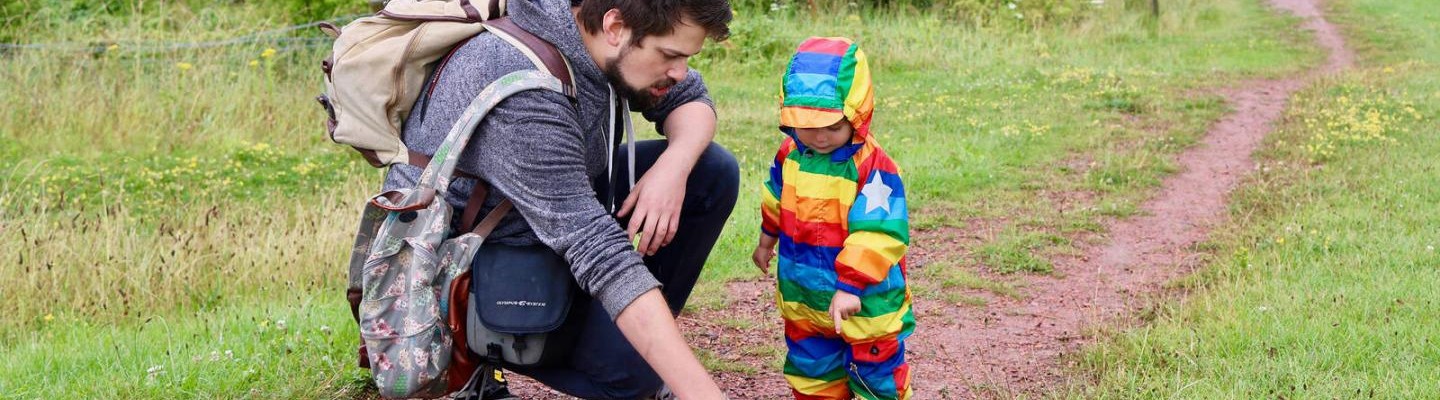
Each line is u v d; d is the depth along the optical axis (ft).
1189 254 18.92
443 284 7.88
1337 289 14.88
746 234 19.49
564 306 8.02
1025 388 12.09
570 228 7.52
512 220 8.02
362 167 31.94
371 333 7.82
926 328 14.66
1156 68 49.78
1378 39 64.08
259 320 14.52
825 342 9.78
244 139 35.55
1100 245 19.76
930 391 12.26
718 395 7.25
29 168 31.17
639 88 7.91
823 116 8.66
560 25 7.70
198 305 17.75
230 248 19.71
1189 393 11.15
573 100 7.73
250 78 38.75
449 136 7.52
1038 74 46.09
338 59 7.87
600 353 8.43
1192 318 13.98
